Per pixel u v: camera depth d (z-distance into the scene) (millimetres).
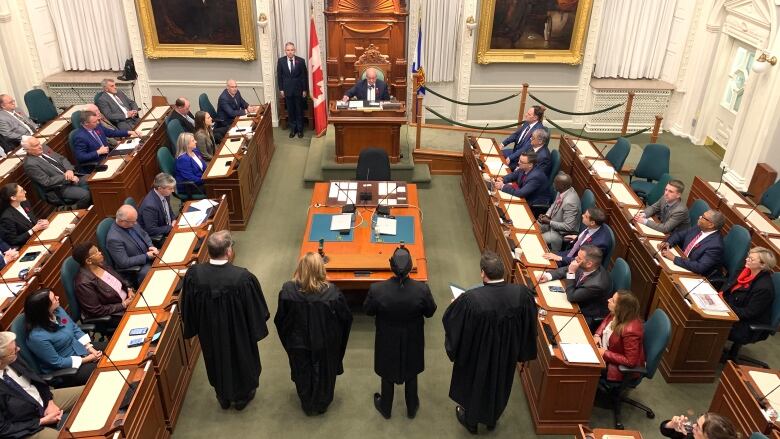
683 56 10297
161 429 4285
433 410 4793
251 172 7801
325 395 4551
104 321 4770
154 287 4883
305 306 4082
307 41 10219
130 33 9914
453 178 8859
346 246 5711
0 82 9516
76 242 5816
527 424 4656
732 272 5531
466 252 6957
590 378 4254
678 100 10703
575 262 5004
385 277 5270
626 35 10398
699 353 4953
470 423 4395
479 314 3865
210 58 10156
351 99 8648
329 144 9109
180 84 10422
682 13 10055
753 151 8492
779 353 5531
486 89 10656
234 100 9148
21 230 5895
